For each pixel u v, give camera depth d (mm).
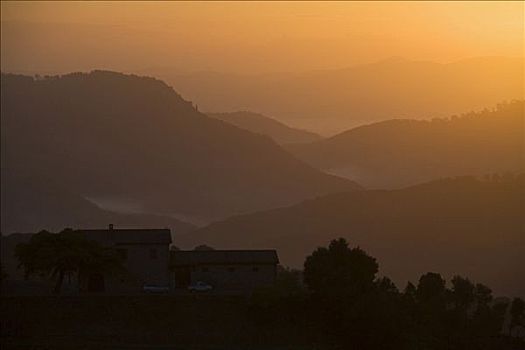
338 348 129000
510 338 139875
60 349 125312
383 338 127562
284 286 141375
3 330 130625
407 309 138625
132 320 136250
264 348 129500
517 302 145750
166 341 131375
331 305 135125
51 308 138250
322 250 143750
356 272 142250
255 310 137250
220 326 135125
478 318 141000
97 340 130625
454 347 131250
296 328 134000
